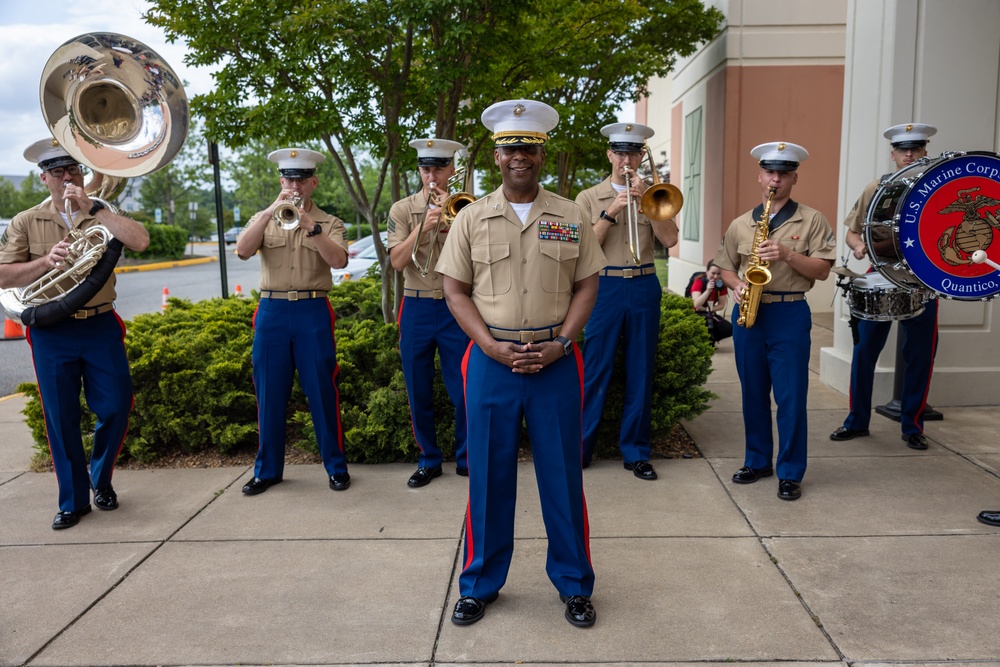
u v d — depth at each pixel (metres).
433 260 4.63
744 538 3.88
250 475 5.00
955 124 6.05
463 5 5.21
